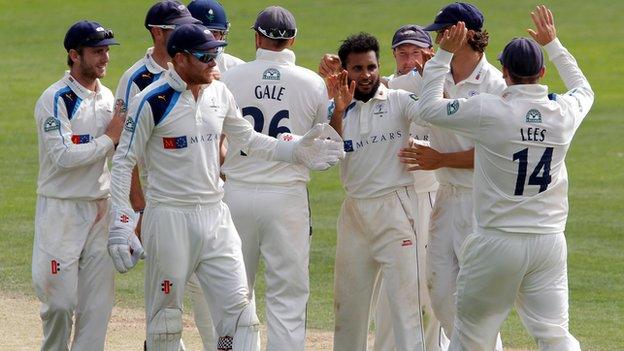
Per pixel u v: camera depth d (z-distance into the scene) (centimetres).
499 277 2442
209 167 2528
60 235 2683
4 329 3384
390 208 2686
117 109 2698
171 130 2480
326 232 4828
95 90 2742
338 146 2586
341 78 2606
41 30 12088
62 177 2686
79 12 13275
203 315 2931
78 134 2695
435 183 2902
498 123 2391
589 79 9544
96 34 2672
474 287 2475
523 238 2412
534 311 2472
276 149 2592
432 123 2478
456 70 2722
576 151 6806
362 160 2691
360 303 2783
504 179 2409
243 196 2712
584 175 6125
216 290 2541
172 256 2516
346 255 2761
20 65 10106
